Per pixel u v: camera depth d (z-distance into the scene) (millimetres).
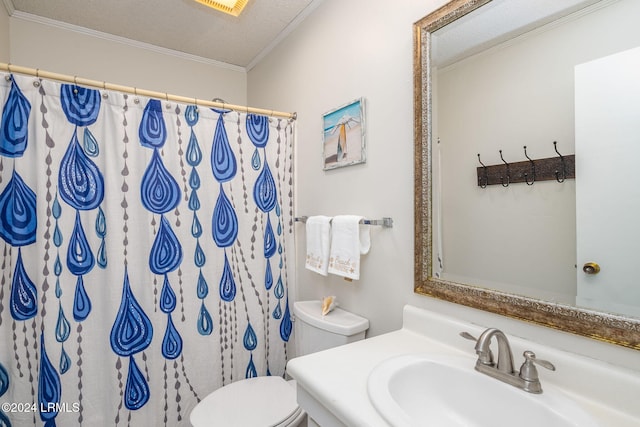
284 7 1708
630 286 683
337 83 1506
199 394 1573
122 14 1809
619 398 685
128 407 1406
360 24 1372
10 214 1229
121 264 1391
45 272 1271
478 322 959
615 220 702
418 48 1102
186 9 1764
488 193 937
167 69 2221
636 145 671
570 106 771
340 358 937
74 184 1325
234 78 2479
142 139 1440
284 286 1826
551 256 806
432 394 879
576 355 760
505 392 768
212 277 1601
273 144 1782
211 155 1600
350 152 1417
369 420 659
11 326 1237
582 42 751
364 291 1371
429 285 1082
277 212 1799
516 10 872
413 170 1145
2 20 1647
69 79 1305
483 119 943
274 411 1254
